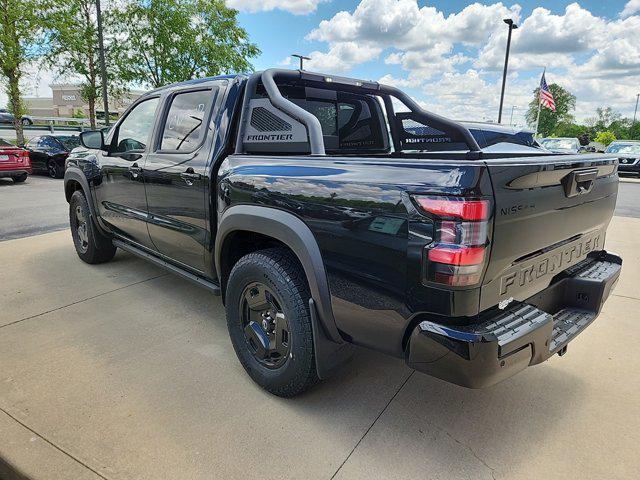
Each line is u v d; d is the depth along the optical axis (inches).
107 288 160.9
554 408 94.5
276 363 96.0
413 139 145.7
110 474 75.4
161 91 136.2
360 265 76.2
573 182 80.4
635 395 99.4
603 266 103.5
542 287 87.0
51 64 641.6
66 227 267.0
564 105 2689.5
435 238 66.1
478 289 67.3
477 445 83.4
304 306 87.9
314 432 86.5
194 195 115.2
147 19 724.0
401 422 89.8
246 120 106.3
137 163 136.6
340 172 79.9
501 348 67.4
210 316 138.9
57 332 126.3
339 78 118.3
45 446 81.3
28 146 565.6
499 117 673.0
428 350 69.7
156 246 140.3
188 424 88.1
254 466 77.7
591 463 78.9
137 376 104.7
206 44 767.1
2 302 146.7
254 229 94.3
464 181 64.1
